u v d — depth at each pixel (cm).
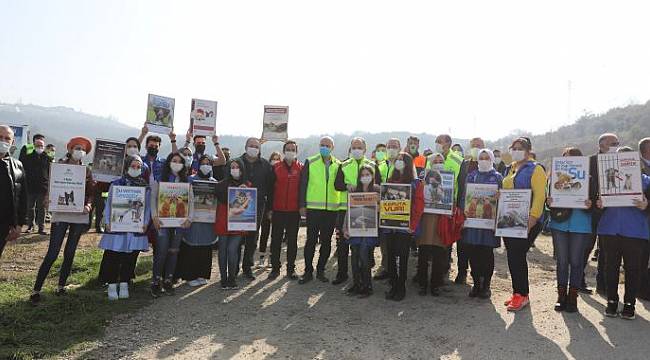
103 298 638
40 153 1128
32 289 671
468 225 641
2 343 477
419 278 692
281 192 766
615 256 561
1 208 542
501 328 535
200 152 879
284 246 1131
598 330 521
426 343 495
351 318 578
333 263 931
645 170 570
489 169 655
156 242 671
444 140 746
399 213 636
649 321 548
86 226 642
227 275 731
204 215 716
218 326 550
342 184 733
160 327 544
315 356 462
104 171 668
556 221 589
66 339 498
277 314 594
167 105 808
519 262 608
